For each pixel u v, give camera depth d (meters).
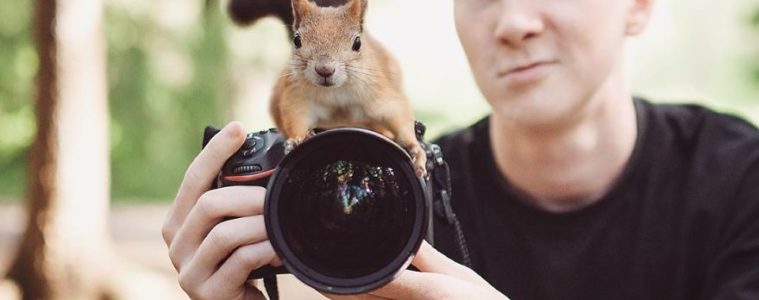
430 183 0.88
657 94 4.98
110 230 4.29
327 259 0.76
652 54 5.18
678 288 0.95
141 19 4.84
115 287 2.78
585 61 0.89
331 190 0.76
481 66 0.92
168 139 5.15
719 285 0.92
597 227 0.96
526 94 0.90
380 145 0.75
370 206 0.76
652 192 0.96
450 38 5.01
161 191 5.29
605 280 0.96
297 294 2.77
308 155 0.76
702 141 0.97
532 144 0.94
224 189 0.82
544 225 0.97
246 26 0.98
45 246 2.68
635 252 0.95
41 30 2.69
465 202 1.01
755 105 4.50
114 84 4.86
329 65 0.86
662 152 0.97
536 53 0.89
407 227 0.75
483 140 1.01
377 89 0.88
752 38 4.59
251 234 0.81
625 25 0.93
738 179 0.94
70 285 2.70
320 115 0.89
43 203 2.69
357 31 0.89
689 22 5.17
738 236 0.92
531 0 0.88
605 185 0.96
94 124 2.77
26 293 2.68
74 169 2.72
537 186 0.97
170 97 4.98
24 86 4.73
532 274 0.97
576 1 0.88
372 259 0.76
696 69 5.12
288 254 0.76
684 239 0.94
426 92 4.76
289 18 0.96
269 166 0.82
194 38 4.84
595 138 0.94
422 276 0.79
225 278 0.82
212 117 5.03
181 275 0.83
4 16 4.65
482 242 0.99
